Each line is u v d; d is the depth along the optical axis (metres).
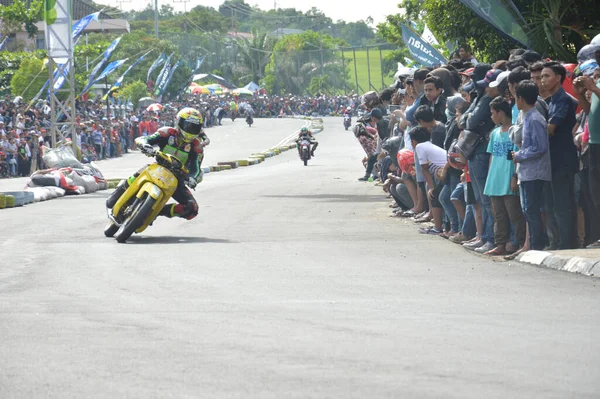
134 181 30.20
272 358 12.33
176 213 30.55
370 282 19.83
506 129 24.69
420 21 79.81
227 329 14.41
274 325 14.72
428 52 64.12
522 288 18.66
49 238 30.72
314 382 11.05
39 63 112.94
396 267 22.41
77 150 67.81
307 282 19.88
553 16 42.84
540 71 24.19
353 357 12.34
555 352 12.53
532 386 10.82
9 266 23.42
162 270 22.09
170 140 29.86
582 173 24.48
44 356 12.60
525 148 23.28
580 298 17.25
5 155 81.00
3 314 16.03
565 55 42.94
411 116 34.88
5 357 12.57
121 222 30.27
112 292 18.67
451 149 26.66
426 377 11.26
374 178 61.00
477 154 26.11
